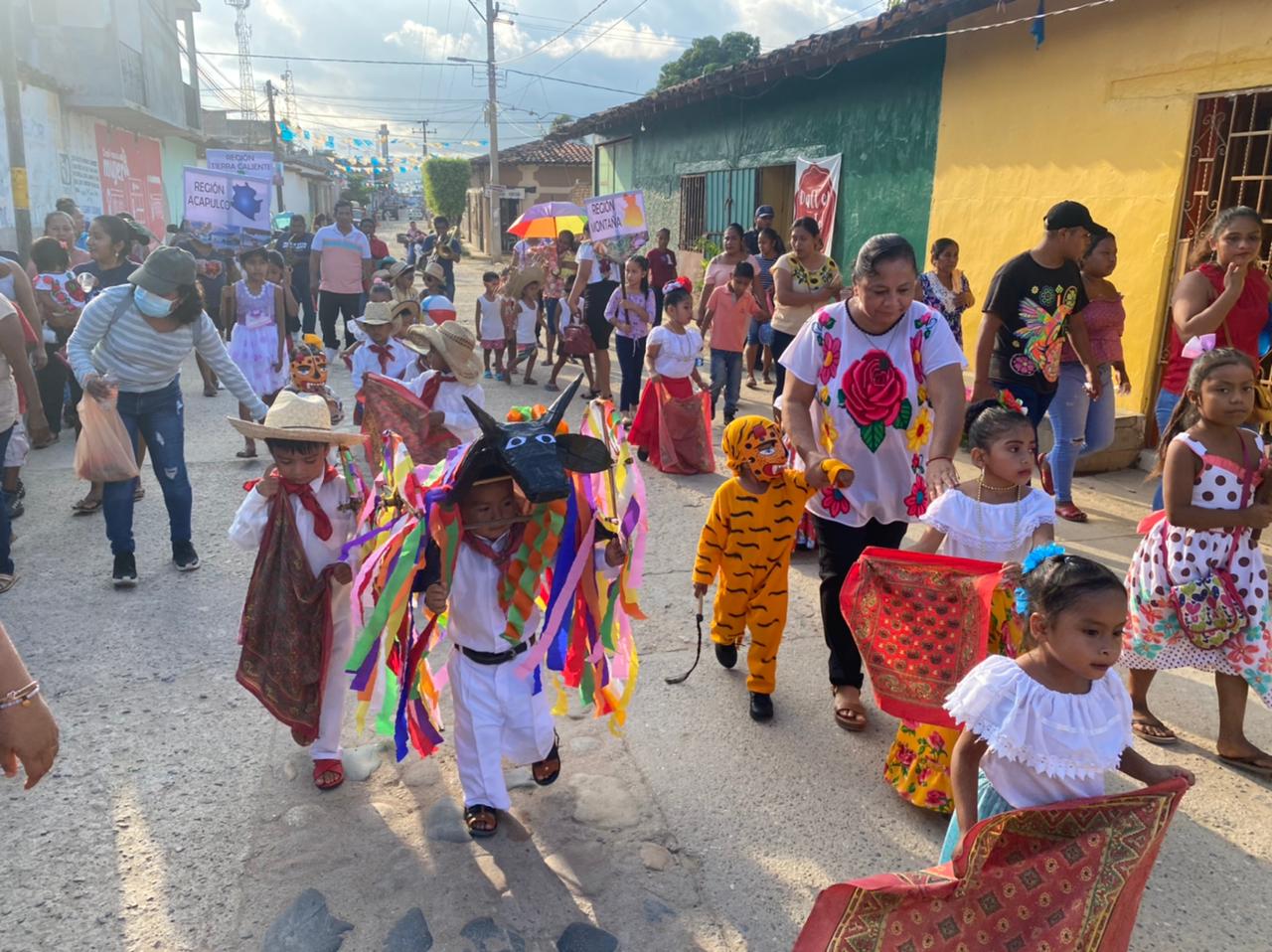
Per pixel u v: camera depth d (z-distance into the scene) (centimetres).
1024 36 920
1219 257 517
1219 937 290
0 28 1082
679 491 755
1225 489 356
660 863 320
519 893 305
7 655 200
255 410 565
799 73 1229
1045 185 909
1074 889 228
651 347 787
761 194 1522
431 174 5459
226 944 283
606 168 2345
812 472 365
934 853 328
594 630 337
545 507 319
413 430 580
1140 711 402
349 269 1365
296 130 4469
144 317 519
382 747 389
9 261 633
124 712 411
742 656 475
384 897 302
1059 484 668
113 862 317
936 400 371
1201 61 744
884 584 329
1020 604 247
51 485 734
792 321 837
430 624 330
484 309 1214
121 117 2219
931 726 342
